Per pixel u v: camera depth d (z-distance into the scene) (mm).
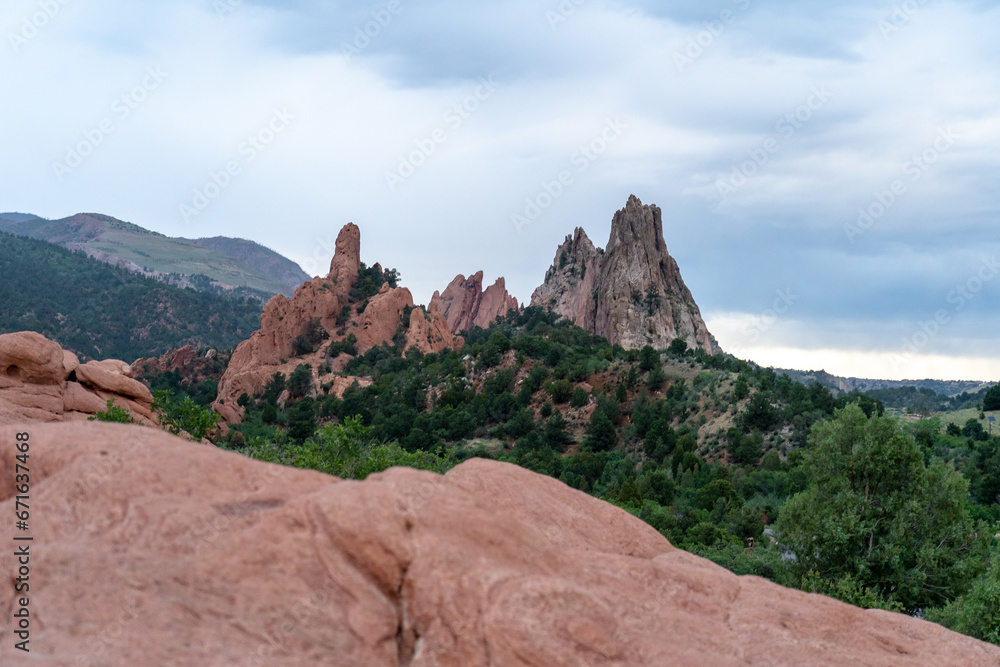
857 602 32594
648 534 13117
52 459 9828
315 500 9297
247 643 7863
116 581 8016
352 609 8508
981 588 29266
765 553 47250
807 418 104812
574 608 8773
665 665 8773
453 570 8883
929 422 89375
